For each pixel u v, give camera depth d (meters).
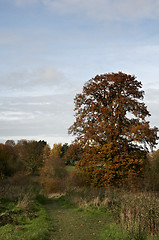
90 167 24.55
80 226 10.88
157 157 31.23
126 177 23.05
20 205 13.95
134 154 24.50
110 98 26.22
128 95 26.20
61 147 81.75
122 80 25.81
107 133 24.53
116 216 10.84
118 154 24.39
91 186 24.09
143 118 25.09
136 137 23.09
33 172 55.50
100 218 12.27
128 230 8.62
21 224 10.32
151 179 24.44
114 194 16.25
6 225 9.77
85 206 14.98
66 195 21.77
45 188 38.75
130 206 10.35
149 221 8.51
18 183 33.53
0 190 17.77
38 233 8.76
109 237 8.67
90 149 24.94
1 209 12.78
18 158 52.84
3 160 46.03
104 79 26.75
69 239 8.90
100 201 15.40
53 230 10.06
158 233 8.01
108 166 23.45
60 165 45.81
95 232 9.88
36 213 13.03
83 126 26.58
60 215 13.74
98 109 26.06
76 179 28.59
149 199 11.39
